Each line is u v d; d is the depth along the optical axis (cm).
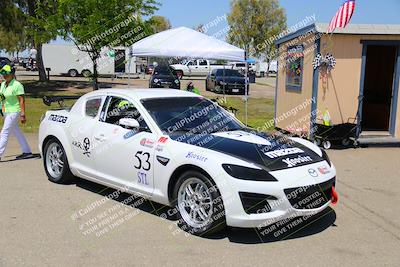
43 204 578
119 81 3488
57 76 3900
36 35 1911
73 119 648
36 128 1205
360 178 745
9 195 613
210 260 419
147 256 427
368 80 1232
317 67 1021
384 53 1188
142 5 1772
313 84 1034
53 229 493
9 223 508
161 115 557
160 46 1205
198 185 477
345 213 562
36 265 404
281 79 1238
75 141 634
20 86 802
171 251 439
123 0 1722
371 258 429
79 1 1739
